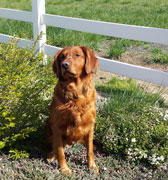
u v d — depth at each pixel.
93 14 6.54
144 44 4.48
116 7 8.05
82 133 1.71
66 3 9.89
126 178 1.66
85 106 1.65
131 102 2.15
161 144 1.86
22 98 1.67
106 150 1.91
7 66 1.66
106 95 2.61
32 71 1.78
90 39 4.47
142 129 1.90
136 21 5.64
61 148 1.72
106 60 2.84
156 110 2.05
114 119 2.01
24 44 3.46
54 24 3.14
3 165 1.62
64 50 1.69
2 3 9.05
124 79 3.10
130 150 1.79
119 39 4.59
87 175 1.63
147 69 2.60
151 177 1.66
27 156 1.67
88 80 1.70
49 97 2.10
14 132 1.78
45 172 1.58
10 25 5.11
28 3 9.32
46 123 1.88
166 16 6.09
